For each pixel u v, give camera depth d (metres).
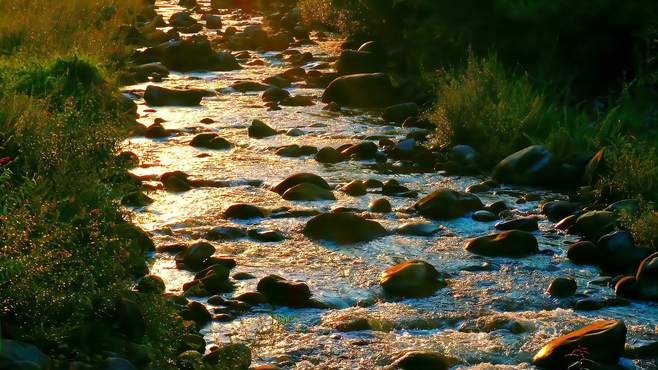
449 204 11.23
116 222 9.04
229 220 10.85
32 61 16.36
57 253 6.96
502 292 8.84
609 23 16.17
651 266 8.79
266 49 25.72
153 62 22.16
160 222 10.68
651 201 11.06
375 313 8.24
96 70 16.33
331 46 25.62
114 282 7.27
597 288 8.98
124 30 25.88
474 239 10.06
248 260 9.52
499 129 14.32
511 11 17.06
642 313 8.39
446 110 14.77
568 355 7.16
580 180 12.69
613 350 7.23
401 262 9.51
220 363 6.72
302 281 8.97
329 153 13.79
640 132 13.82
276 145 14.69
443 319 8.19
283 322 7.84
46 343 6.42
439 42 19.78
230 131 15.63
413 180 12.92
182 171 12.88
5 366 5.76
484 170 13.55
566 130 13.78
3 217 6.89
